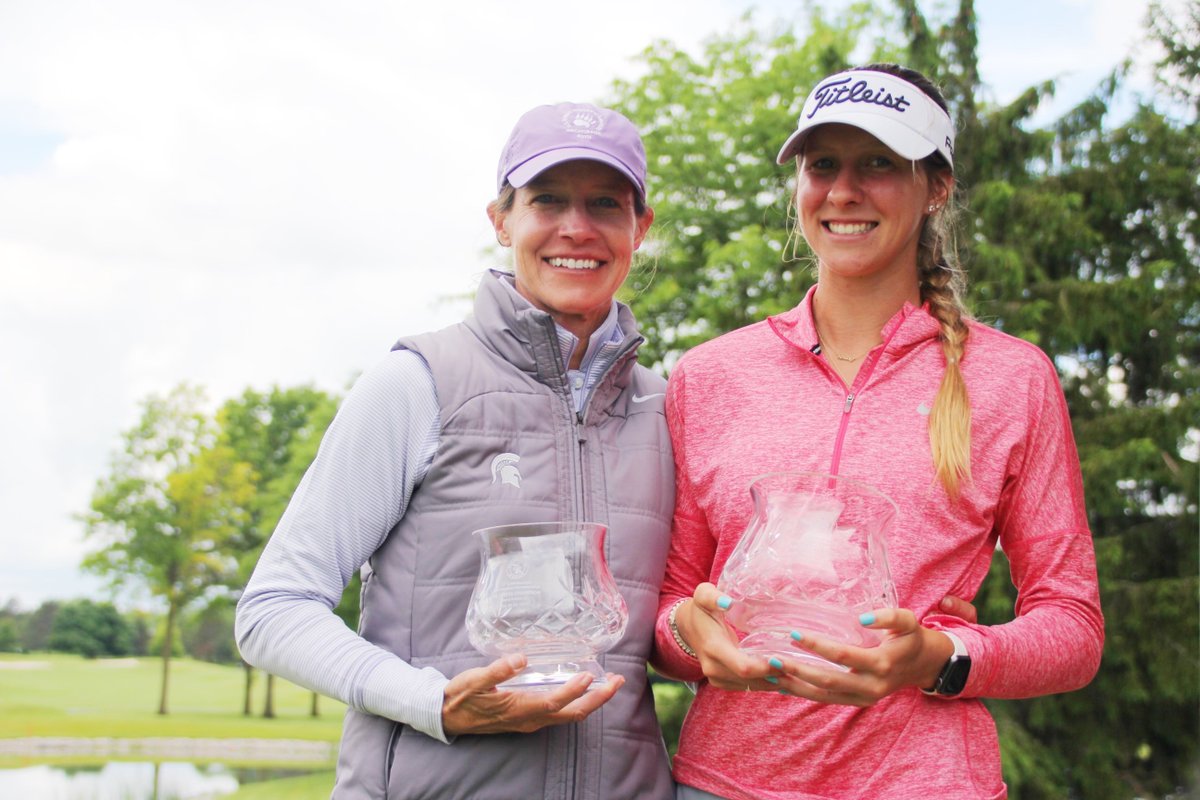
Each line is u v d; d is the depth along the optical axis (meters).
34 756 25.53
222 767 23.44
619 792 1.99
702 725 2.14
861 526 1.73
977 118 11.79
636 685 2.07
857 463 2.05
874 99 2.08
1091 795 10.23
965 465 1.99
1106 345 11.71
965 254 2.72
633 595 2.09
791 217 2.56
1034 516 2.04
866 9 15.45
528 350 2.12
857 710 1.96
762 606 1.71
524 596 1.79
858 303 2.21
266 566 2.02
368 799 1.93
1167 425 10.67
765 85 15.00
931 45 11.87
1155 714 10.55
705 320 13.26
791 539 1.72
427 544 2.01
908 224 2.14
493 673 1.72
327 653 1.91
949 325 2.13
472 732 1.87
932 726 1.95
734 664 1.74
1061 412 2.09
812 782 1.98
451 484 2.03
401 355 2.12
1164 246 12.20
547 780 1.93
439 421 2.06
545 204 2.18
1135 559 10.87
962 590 2.04
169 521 33.50
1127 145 12.16
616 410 2.24
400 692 1.86
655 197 14.80
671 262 13.20
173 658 57.00
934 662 1.83
